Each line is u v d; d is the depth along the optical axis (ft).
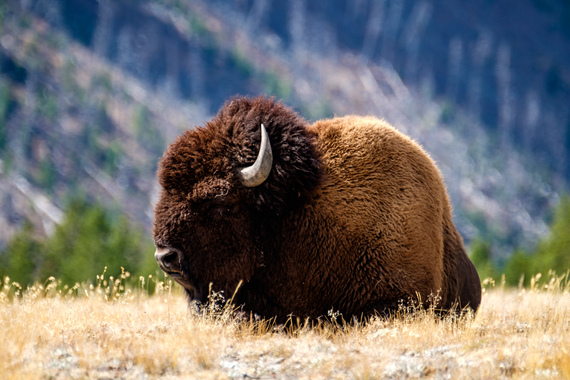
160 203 84.38
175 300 114.01
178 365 62.28
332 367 61.31
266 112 85.30
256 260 84.23
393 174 85.61
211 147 84.23
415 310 80.18
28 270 398.42
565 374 56.13
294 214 83.97
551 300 107.24
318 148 87.15
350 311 82.89
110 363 62.75
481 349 65.10
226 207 83.35
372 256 82.48
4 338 67.87
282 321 84.53
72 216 422.00
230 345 69.67
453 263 90.58
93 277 362.94
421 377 58.54
